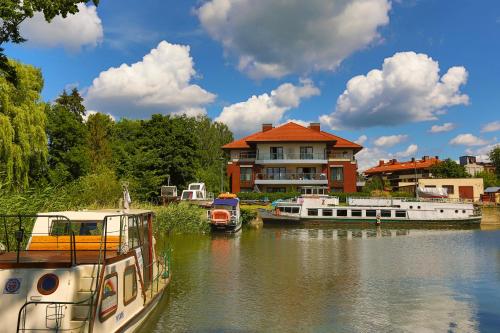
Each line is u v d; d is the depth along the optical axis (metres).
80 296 8.20
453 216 46.09
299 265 20.70
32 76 29.53
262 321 12.09
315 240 31.97
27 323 7.77
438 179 73.50
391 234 37.75
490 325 12.01
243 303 13.84
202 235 34.25
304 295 14.94
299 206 45.88
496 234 38.00
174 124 57.00
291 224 45.03
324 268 19.98
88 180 31.06
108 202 30.59
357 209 45.88
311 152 60.62
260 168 61.25
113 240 10.16
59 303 7.28
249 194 55.28
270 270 19.39
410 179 103.31
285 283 16.77
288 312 12.94
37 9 13.19
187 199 45.62
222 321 11.99
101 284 8.06
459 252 25.81
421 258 23.34
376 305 13.85
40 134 28.69
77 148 39.34
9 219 14.93
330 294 15.12
